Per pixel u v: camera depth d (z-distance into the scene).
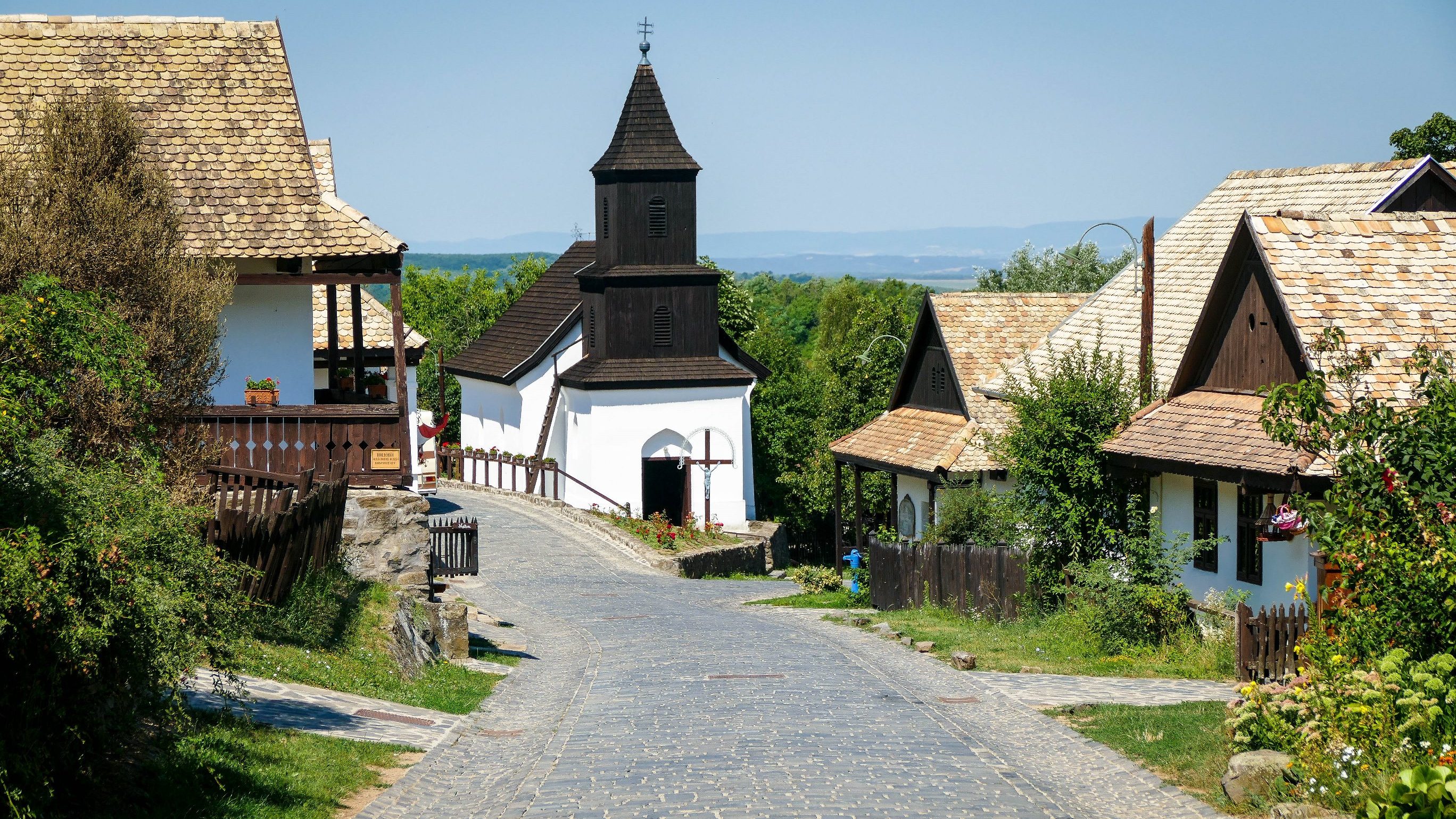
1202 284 28.41
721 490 56.16
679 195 56.56
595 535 43.12
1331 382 18.86
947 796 11.52
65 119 17.45
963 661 19.30
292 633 16.52
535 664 21.67
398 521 21.23
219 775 10.74
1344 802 9.88
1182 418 22.42
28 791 8.53
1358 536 12.45
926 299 36.53
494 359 66.31
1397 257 21.06
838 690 17.61
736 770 12.55
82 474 10.00
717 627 26.17
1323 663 12.80
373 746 13.30
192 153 22.38
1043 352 31.34
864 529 49.28
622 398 55.22
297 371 24.11
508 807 11.46
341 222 21.83
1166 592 21.00
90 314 13.65
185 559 10.62
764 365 62.66
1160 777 12.08
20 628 8.45
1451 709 10.42
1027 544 24.73
